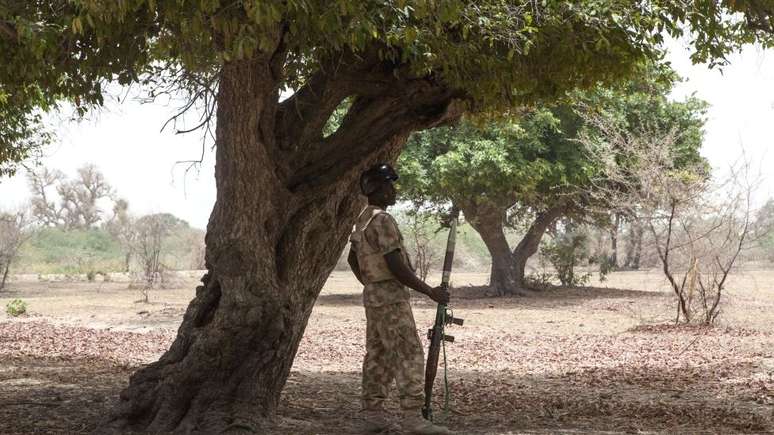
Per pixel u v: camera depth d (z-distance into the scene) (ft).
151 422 23.61
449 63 23.86
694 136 98.53
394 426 23.02
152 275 128.57
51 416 26.23
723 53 30.12
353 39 20.45
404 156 97.55
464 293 114.73
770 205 65.26
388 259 21.97
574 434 24.18
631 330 64.18
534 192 99.55
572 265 122.42
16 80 28.14
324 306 93.91
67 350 50.70
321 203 25.17
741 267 67.56
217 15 19.33
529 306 93.76
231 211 23.79
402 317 22.27
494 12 23.24
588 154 93.45
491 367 44.83
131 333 61.93
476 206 106.73
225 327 23.67
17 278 160.35
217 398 23.67
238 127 23.24
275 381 24.71
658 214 66.59
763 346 52.03
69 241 237.04
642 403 31.50
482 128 31.58
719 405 31.04
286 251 24.77
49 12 24.07
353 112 26.73
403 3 20.30
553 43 24.31
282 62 23.71
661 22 25.14
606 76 26.18
